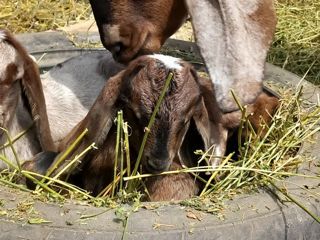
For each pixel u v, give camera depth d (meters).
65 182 1.61
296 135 1.73
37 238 1.43
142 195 1.63
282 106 1.88
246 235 1.46
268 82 2.00
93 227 1.44
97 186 1.71
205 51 1.70
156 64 1.57
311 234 1.52
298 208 1.52
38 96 1.74
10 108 1.70
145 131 1.54
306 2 2.79
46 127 1.77
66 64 2.07
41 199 1.50
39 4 2.73
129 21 1.86
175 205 1.49
